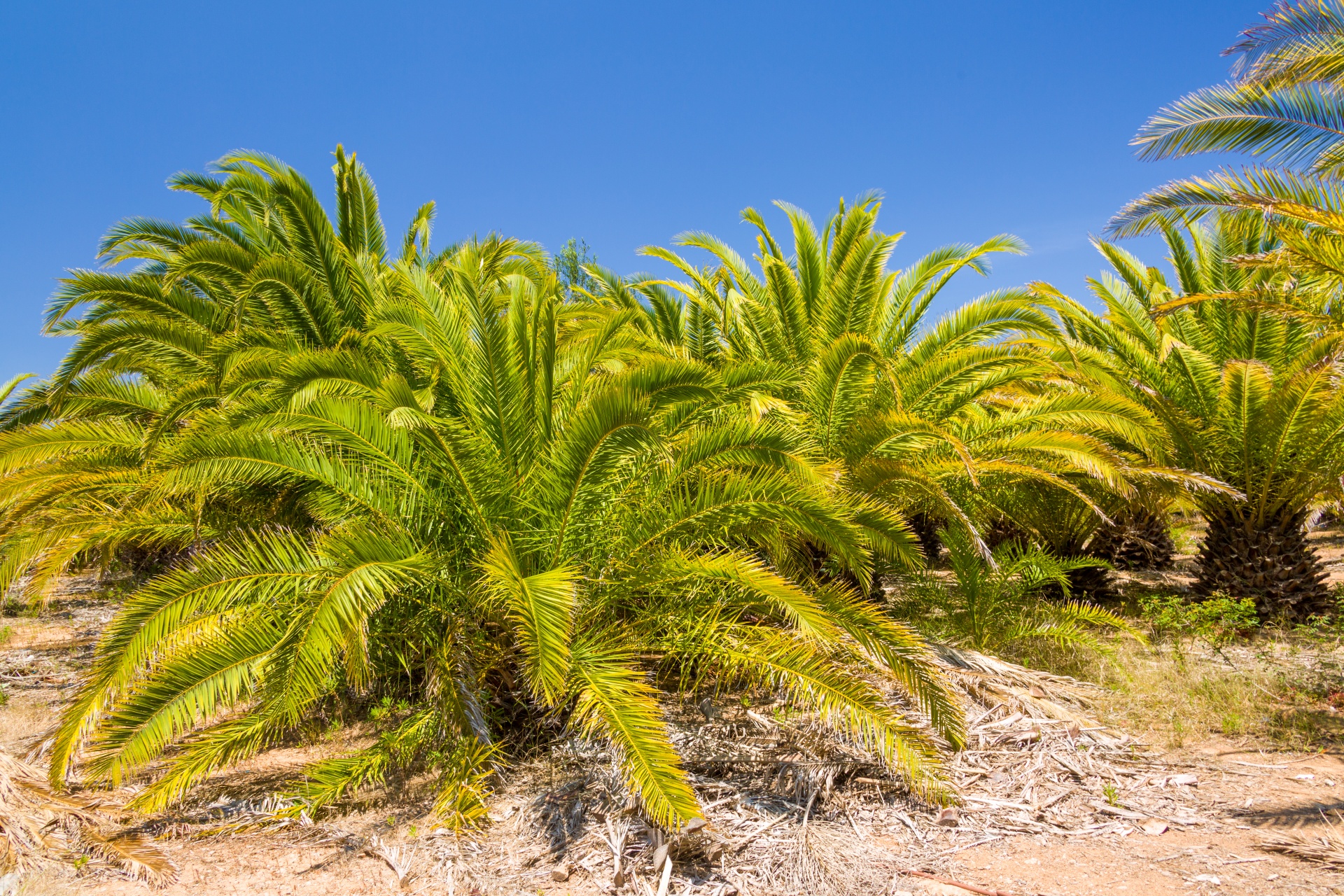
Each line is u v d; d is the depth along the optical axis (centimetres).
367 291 753
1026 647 690
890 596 845
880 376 734
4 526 646
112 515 648
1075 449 660
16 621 902
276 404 459
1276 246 842
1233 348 893
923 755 400
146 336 753
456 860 367
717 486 469
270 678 391
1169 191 676
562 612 376
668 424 507
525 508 497
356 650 396
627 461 516
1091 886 332
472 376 518
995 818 394
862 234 820
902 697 519
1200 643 719
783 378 502
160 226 962
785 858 356
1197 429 841
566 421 524
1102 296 938
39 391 871
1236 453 838
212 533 643
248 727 443
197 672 408
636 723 378
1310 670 612
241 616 456
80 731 396
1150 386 858
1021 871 346
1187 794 416
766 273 840
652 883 341
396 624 499
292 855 380
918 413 739
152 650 404
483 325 499
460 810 395
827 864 350
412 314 530
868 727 414
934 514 796
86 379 760
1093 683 593
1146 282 946
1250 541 854
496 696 503
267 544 455
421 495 500
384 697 563
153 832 402
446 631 506
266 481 491
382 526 484
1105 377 846
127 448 672
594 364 570
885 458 648
